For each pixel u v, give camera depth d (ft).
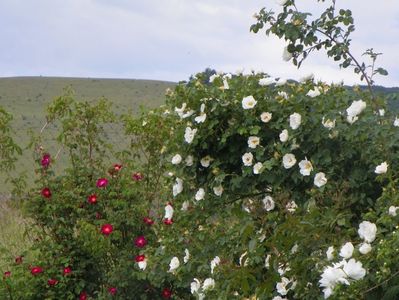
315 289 11.45
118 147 21.56
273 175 15.14
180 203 18.48
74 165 21.17
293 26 15.01
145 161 21.66
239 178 15.78
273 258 10.39
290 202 14.42
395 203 11.02
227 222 16.47
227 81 16.08
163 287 19.52
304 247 10.93
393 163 13.52
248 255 11.39
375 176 13.85
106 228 19.31
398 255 9.39
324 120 13.89
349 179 13.83
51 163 20.80
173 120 17.49
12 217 28.04
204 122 15.88
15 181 20.88
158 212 20.30
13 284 19.06
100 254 19.61
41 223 20.59
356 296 9.26
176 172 16.71
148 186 21.38
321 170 14.42
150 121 21.07
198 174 16.79
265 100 15.48
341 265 9.39
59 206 20.17
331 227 11.18
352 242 10.89
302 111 14.52
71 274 19.75
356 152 13.97
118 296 19.66
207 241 16.39
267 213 14.07
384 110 14.30
